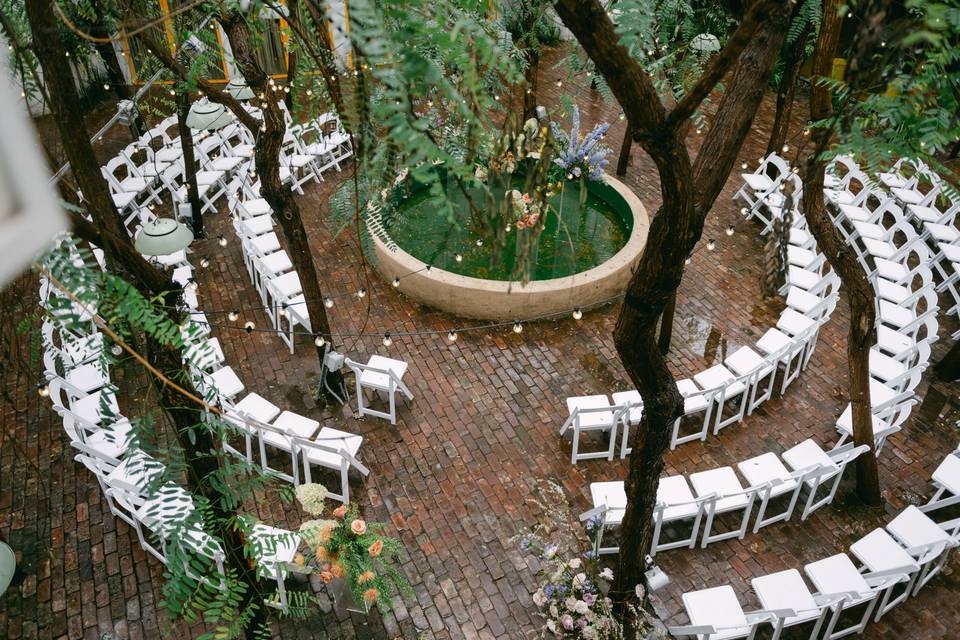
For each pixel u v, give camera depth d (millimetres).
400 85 1898
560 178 10250
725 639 5637
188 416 3914
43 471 6965
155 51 5355
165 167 10984
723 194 11867
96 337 6449
